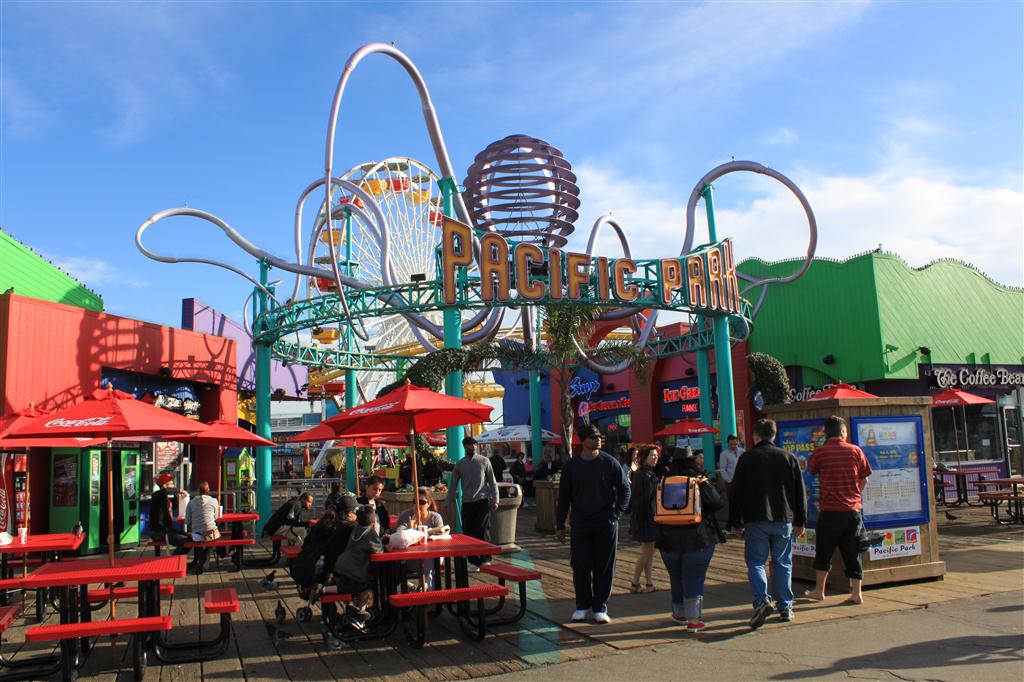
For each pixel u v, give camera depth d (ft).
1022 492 58.03
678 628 24.88
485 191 64.69
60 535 35.06
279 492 108.88
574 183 64.95
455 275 52.11
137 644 21.24
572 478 26.53
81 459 49.85
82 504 49.65
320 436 50.31
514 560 42.04
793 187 64.69
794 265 80.48
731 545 44.42
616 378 109.81
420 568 27.30
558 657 22.03
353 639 24.89
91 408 24.03
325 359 75.00
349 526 27.58
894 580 30.25
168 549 51.72
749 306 70.49
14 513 47.55
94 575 21.54
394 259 107.34
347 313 51.98
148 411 24.63
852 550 27.27
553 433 122.11
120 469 53.57
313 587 27.66
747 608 27.48
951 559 36.96
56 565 23.54
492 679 20.34
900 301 74.33
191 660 22.94
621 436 109.29
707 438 74.49
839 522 27.25
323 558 28.78
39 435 23.45
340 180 68.23
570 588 32.94
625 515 68.80
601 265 54.13
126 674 22.18
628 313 68.23
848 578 28.89
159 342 61.82
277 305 62.69
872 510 30.35
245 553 49.80
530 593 31.96
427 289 55.16
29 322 49.67
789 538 25.30
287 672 21.72
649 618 26.50
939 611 25.86
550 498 55.57
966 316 78.18
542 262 53.16
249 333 69.10
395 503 48.44
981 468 75.56
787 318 80.89
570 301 53.26
